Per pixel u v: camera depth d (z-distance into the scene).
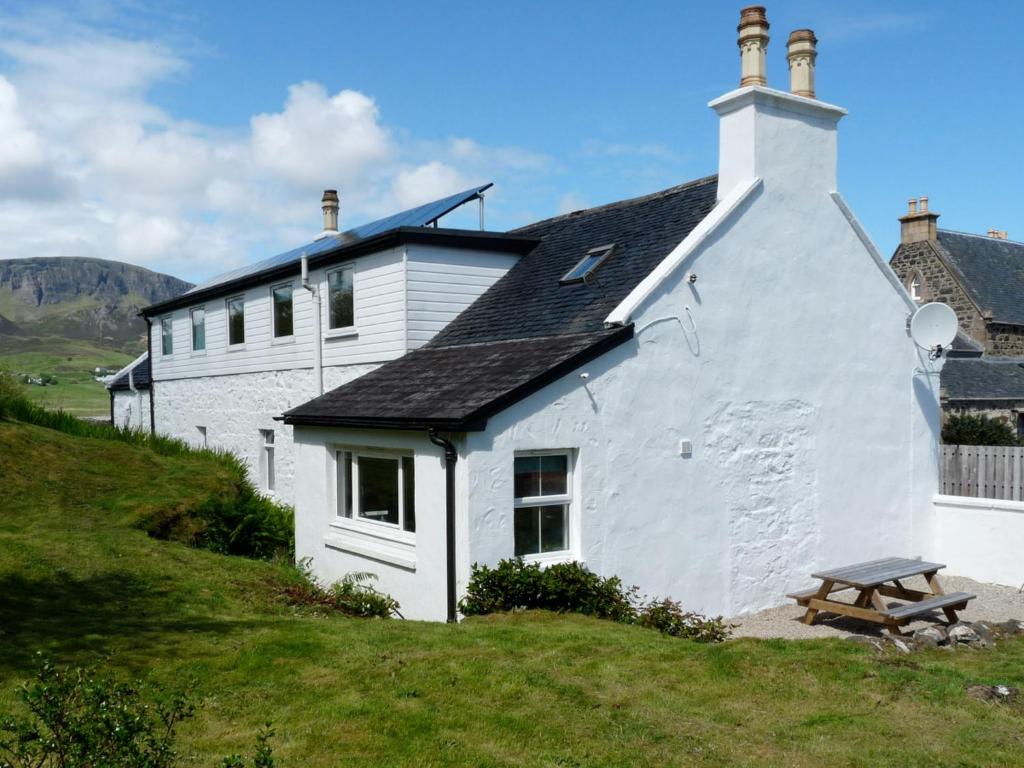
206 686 6.84
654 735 5.84
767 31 12.41
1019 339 32.59
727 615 11.83
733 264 12.00
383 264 15.41
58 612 8.98
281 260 20.98
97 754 3.94
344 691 6.65
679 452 11.41
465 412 9.77
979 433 22.20
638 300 10.92
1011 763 5.45
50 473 15.36
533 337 12.35
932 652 8.41
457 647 7.79
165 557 11.88
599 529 10.69
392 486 11.68
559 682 6.79
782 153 12.59
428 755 5.48
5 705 6.17
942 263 32.97
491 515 9.94
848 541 13.24
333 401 13.09
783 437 12.52
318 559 13.12
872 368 13.70
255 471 19.95
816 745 5.71
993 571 13.60
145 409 27.58
